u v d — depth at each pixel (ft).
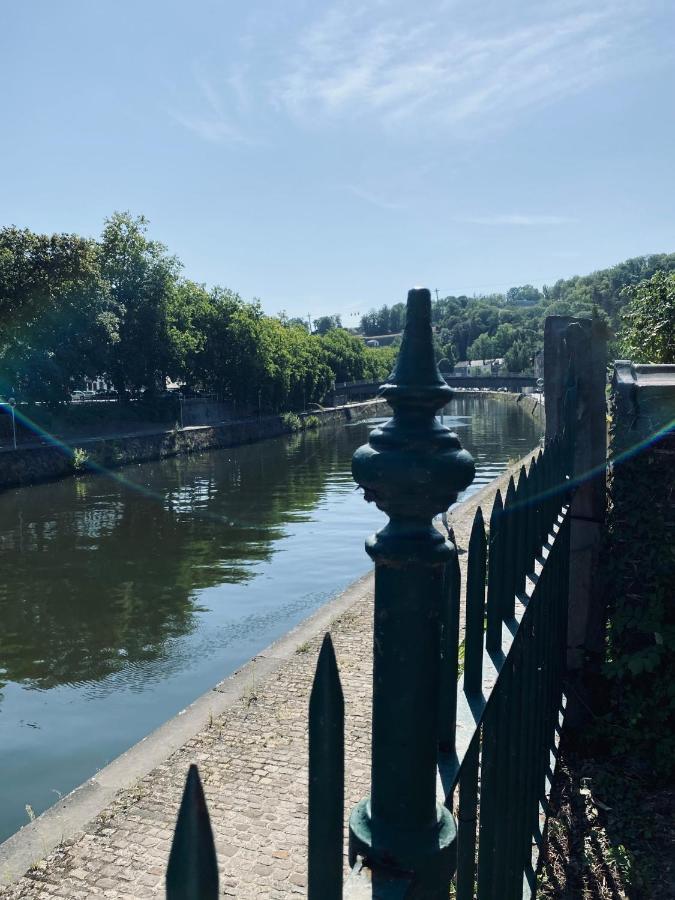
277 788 18.38
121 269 163.22
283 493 103.55
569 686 16.85
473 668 5.68
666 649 15.84
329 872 3.28
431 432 3.59
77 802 18.07
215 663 39.99
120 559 65.57
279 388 226.38
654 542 15.99
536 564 10.03
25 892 14.89
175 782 18.86
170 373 182.29
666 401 15.76
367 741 19.53
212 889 2.41
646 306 35.58
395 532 3.66
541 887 11.72
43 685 37.40
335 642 27.66
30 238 122.72
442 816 3.90
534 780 10.05
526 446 143.64
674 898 11.57
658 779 15.12
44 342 136.46
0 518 88.58
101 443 137.49
